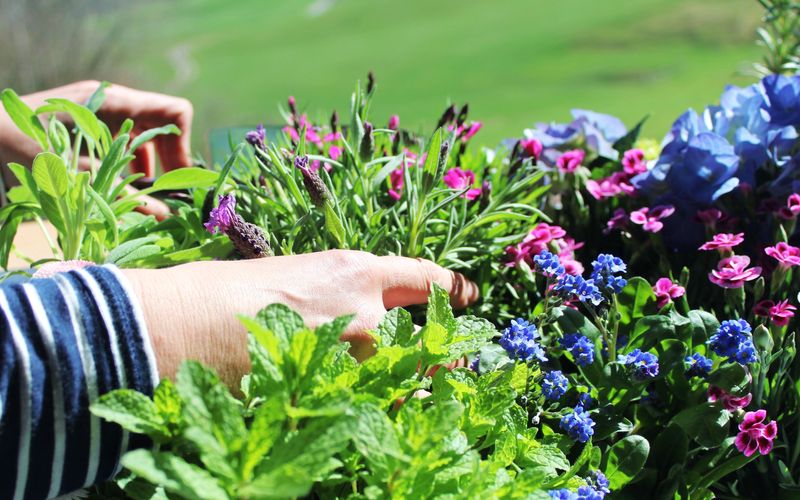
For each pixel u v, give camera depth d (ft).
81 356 2.30
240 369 2.44
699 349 2.84
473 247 3.20
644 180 3.30
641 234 3.34
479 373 2.73
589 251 3.44
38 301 2.31
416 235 3.01
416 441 2.19
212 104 21.45
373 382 2.36
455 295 2.92
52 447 2.29
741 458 2.69
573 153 3.46
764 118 3.35
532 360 2.81
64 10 14.46
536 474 2.27
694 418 2.69
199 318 2.41
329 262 2.61
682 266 3.30
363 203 3.17
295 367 2.22
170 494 2.25
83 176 3.02
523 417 2.51
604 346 2.85
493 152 3.86
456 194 2.97
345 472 2.35
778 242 3.08
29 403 2.26
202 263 2.54
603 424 2.72
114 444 2.33
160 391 2.24
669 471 2.68
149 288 2.41
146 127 3.90
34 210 3.19
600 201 3.43
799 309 2.98
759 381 2.80
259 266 2.56
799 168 3.24
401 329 2.48
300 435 2.14
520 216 3.07
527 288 3.21
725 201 3.32
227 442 2.12
